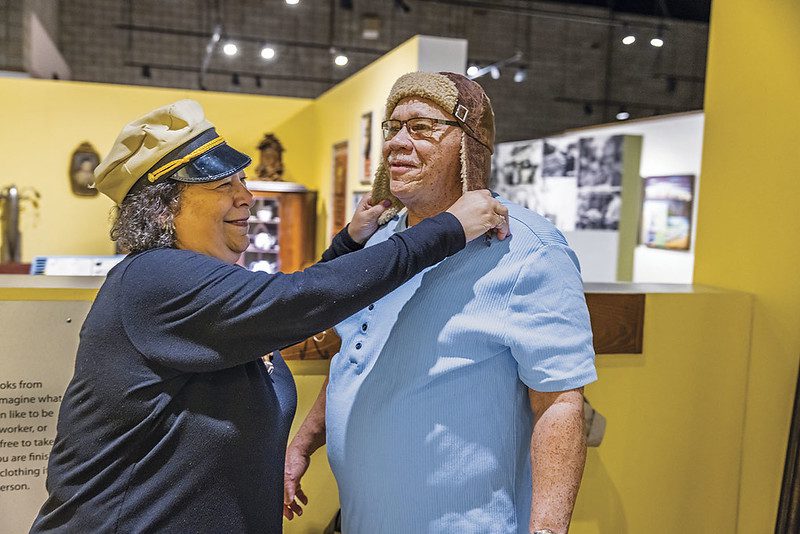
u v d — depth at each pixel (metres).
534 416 1.38
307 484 2.03
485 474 1.36
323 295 1.19
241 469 1.27
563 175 8.55
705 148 2.57
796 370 2.22
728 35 2.46
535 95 12.49
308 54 11.73
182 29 11.09
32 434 1.75
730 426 2.30
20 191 7.10
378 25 10.62
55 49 9.47
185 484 1.23
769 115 2.29
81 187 7.21
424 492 1.36
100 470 1.24
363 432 1.42
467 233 1.29
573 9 12.28
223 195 1.30
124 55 10.92
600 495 2.20
